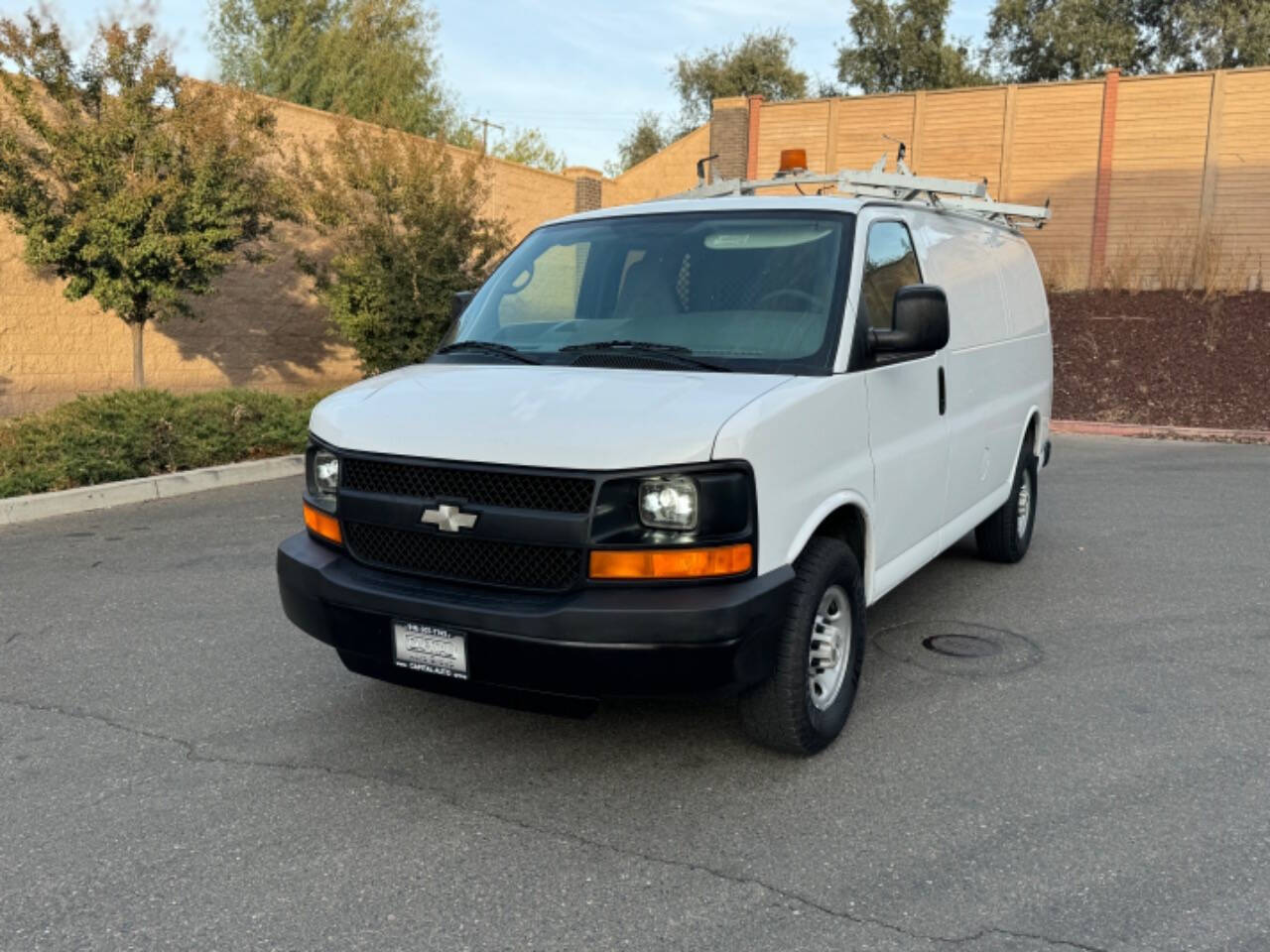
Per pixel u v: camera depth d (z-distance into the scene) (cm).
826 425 394
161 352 1595
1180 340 1730
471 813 369
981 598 636
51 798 379
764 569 357
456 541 365
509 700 369
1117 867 333
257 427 1071
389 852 343
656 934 298
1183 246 2055
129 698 473
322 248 1825
